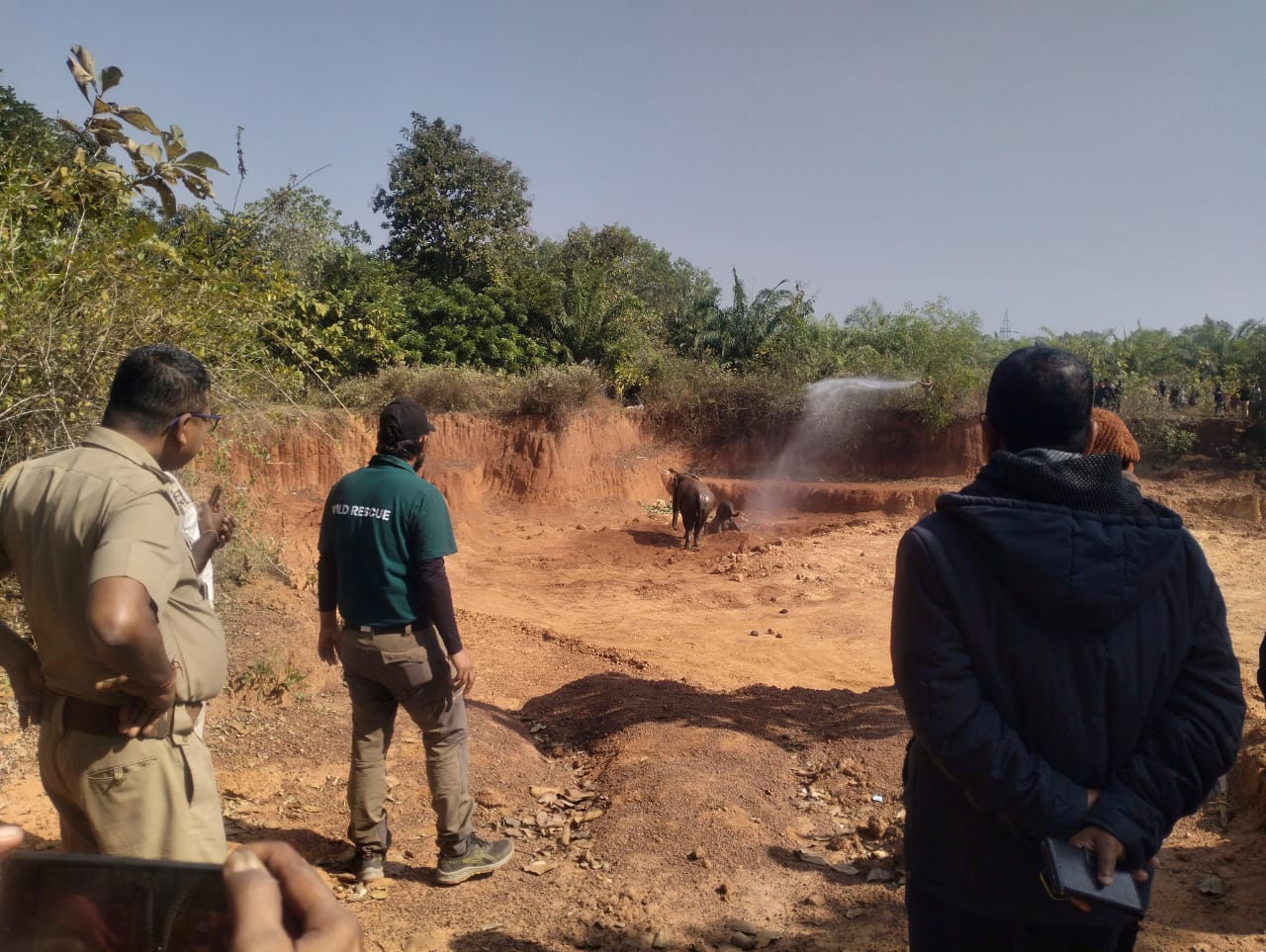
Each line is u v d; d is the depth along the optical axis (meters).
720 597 14.30
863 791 5.36
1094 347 29.50
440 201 32.41
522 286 30.28
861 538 18.48
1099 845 2.00
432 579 4.07
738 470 25.73
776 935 3.89
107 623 2.35
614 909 4.09
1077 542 2.04
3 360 5.85
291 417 9.26
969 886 2.19
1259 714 5.89
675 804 5.04
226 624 6.98
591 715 6.92
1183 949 3.62
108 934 1.12
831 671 10.41
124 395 2.76
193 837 2.80
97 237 6.50
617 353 28.31
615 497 24.11
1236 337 36.88
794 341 28.64
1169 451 23.00
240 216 7.54
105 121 6.34
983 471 2.27
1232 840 4.54
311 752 5.62
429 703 4.23
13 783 4.78
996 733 2.04
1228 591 14.12
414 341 26.44
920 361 24.77
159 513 2.60
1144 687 2.10
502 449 23.80
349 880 4.34
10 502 2.69
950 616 2.11
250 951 0.99
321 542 4.34
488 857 4.45
